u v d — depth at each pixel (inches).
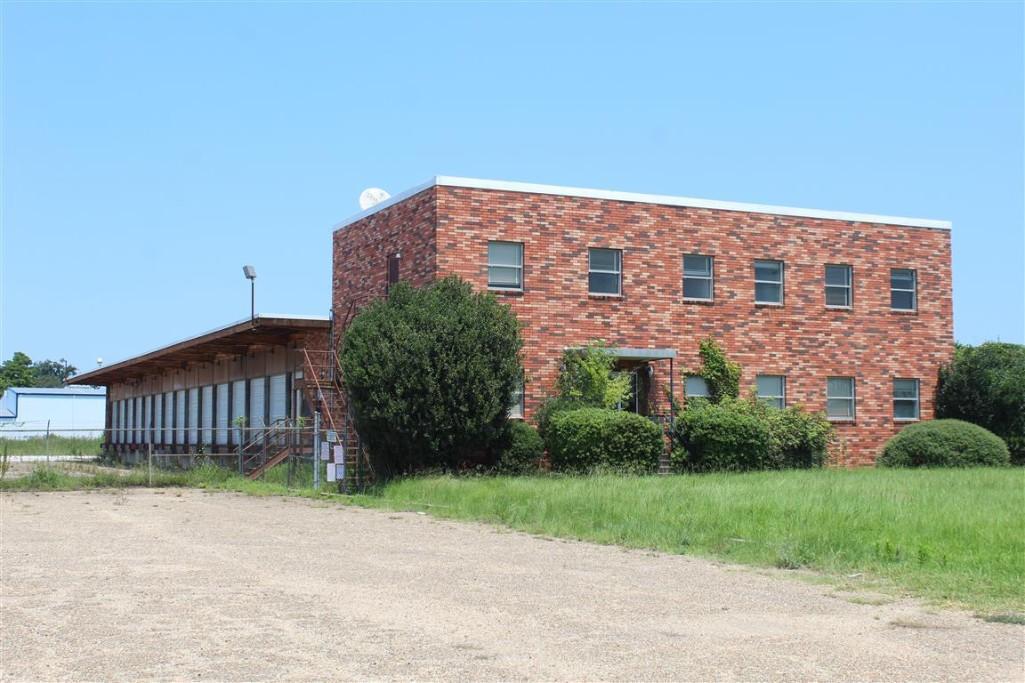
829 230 1419.8
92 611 427.8
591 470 1130.7
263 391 1541.6
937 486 925.2
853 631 391.9
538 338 1237.1
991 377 1402.6
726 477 1064.8
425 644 367.2
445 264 1199.6
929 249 1481.3
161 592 473.1
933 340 1475.1
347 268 1414.9
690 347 1323.8
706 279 1346.0
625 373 1254.9
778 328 1378.0
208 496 1087.0
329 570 541.0
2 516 860.0
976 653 356.8
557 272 1253.1
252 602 447.2
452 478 1016.9
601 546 639.1
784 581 506.3
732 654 353.1
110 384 2559.1
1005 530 613.0
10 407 2940.5
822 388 1398.9
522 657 348.2
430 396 1074.1
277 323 1305.4
